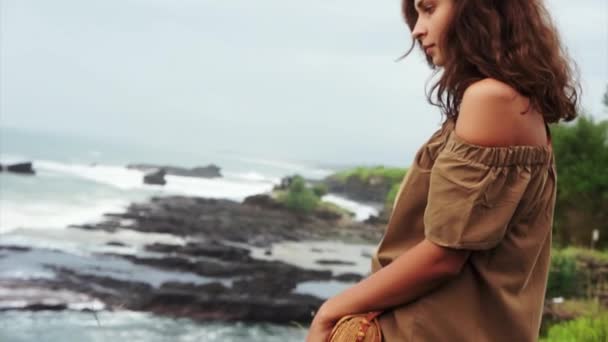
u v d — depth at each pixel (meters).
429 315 1.72
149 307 28.20
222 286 30.83
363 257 50.09
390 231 1.82
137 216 53.03
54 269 33.09
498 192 1.64
